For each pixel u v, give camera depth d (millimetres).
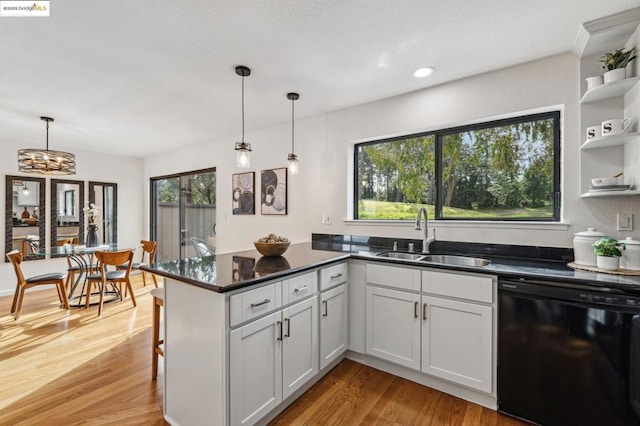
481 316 1851
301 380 1919
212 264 1989
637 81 1683
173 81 2465
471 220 2557
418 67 2277
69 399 1943
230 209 4305
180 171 5066
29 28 1732
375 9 1623
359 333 2377
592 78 1832
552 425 1640
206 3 1556
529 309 1690
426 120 2662
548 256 2146
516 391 1739
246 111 3221
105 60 2115
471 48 2021
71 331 3020
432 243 2619
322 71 2328
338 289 2297
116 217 5453
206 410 1523
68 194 4906
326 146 3309
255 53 2057
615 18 1688
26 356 2502
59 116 3301
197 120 3516
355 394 2010
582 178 2014
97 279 3678
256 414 1595
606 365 1492
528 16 1693
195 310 1592
